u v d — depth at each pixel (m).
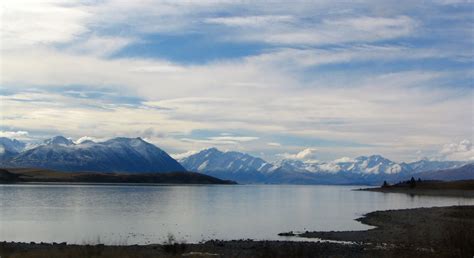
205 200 158.75
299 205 131.75
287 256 36.72
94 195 184.38
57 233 63.84
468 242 31.09
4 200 140.38
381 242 52.47
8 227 70.69
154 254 38.91
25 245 47.06
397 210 98.19
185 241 55.59
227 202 146.38
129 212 101.12
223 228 70.50
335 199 174.75
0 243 48.22
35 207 112.75
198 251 43.94
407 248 41.03
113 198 162.62
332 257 38.97
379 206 127.19
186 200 157.25
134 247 45.06
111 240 57.19
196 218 87.31
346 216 92.31
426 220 74.88
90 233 64.00
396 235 58.09
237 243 50.72
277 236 60.59
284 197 193.00
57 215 91.88
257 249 45.41
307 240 56.31
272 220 83.62
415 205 131.88
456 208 97.12
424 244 46.47
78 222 78.69
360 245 49.56
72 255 35.59
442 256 31.58
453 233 35.91
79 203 131.12
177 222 79.69
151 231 66.56
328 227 71.69
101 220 82.44
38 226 72.19
